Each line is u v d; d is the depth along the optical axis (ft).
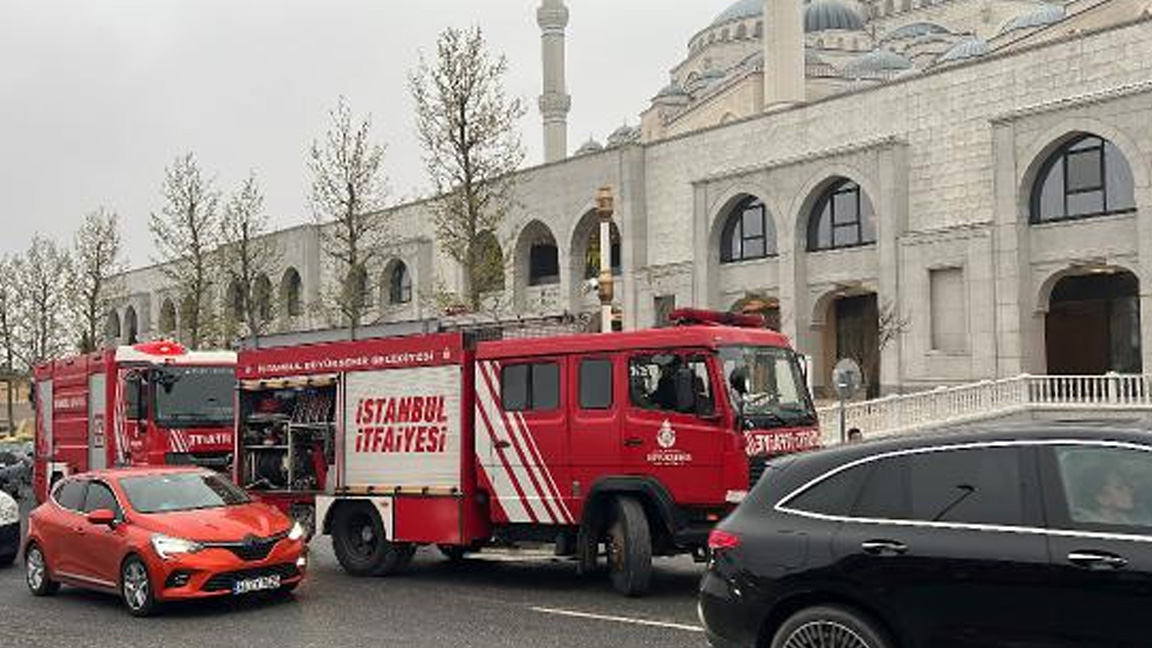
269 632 35.60
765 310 129.08
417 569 49.65
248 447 54.60
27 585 47.85
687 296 133.39
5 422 230.48
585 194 146.41
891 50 204.44
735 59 253.24
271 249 176.24
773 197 124.47
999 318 104.58
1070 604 19.61
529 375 43.57
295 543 41.39
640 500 40.70
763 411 39.91
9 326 186.29
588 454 41.55
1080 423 21.33
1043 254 103.35
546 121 215.92
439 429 45.88
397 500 46.83
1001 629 20.34
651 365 40.42
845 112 119.75
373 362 48.49
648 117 238.89
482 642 32.81
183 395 69.72
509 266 133.80
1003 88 106.63
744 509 24.27
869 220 117.80
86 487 44.06
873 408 87.86
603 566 48.49
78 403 75.05
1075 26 164.45
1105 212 99.86
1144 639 18.83
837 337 128.67
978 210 108.37
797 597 22.86
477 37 103.35
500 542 45.14
